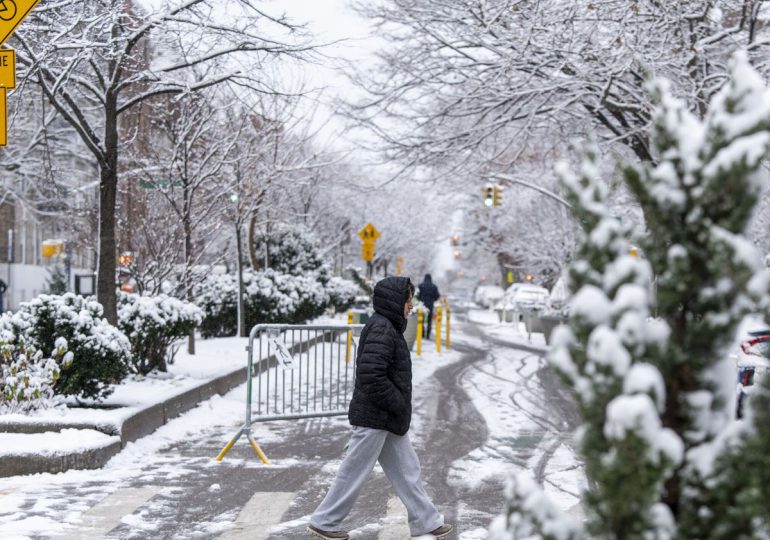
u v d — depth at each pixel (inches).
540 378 695.1
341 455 368.5
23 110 607.2
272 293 882.8
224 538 244.7
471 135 780.6
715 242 95.9
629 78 688.4
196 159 754.2
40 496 286.5
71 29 433.1
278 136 844.6
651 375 92.7
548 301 1163.9
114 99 483.2
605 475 92.7
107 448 336.8
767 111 98.8
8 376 377.7
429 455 373.7
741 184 97.1
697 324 99.7
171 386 477.1
